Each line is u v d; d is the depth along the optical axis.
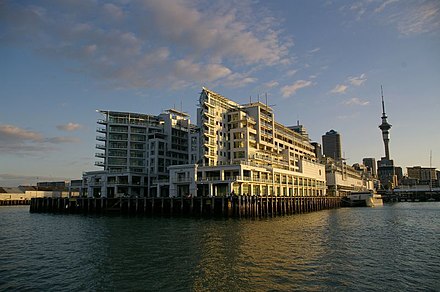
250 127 113.00
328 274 27.75
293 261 31.95
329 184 167.62
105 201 93.19
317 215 90.12
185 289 24.06
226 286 24.62
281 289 24.03
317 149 185.88
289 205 93.00
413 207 144.38
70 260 33.25
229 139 111.31
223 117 111.00
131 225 60.16
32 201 105.00
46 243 43.22
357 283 25.58
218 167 89.94
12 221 72.81
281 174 111.50
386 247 40.16
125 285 25.11
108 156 125.88
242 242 41.31
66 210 99.31
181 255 34.22
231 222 64.12
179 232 49.75
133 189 114.25
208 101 104.44
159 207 83.06
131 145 128.12
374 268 29.97
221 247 38.12
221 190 89.56
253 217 74.69
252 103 118.25
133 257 33.69
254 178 95.12
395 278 26.98
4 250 38.88
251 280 25.95
